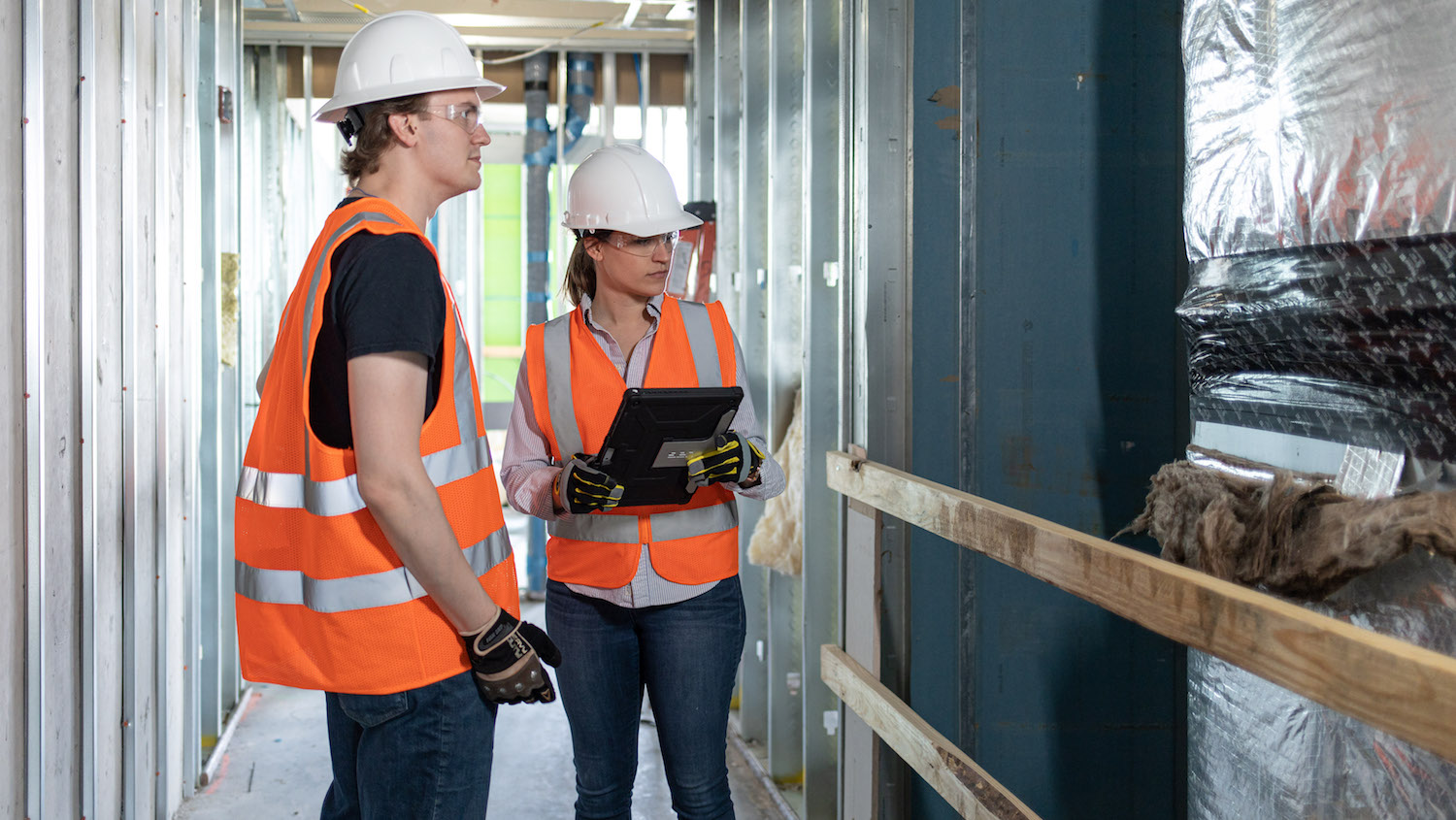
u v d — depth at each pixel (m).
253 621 1.23
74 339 2.01
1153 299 2.02
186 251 3.01
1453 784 1.01
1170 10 1.99
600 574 1.71
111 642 2.26
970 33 1.98
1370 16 1.05
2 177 1.67
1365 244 1.06
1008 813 1.32
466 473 1.23
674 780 1.77
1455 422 1.02
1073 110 2.00
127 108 2.34
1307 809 1.19
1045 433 2.02
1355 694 0.72
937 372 2.03
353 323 1.10
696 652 1.73
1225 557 1.25
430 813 1.22
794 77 3.10
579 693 1.75
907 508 1.66
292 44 4.45
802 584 2.90
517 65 4.75
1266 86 1.22
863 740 2.01
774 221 3.08
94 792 2.07
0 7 1.65
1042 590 2.05
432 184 1.29
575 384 1.77
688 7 4.28
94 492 2.07
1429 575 1.03
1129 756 2.06
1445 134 0.97
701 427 1.59
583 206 1.75
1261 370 1.30
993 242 2.00
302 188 5.12
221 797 2.89
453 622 1.18
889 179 2.04
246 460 1.27
